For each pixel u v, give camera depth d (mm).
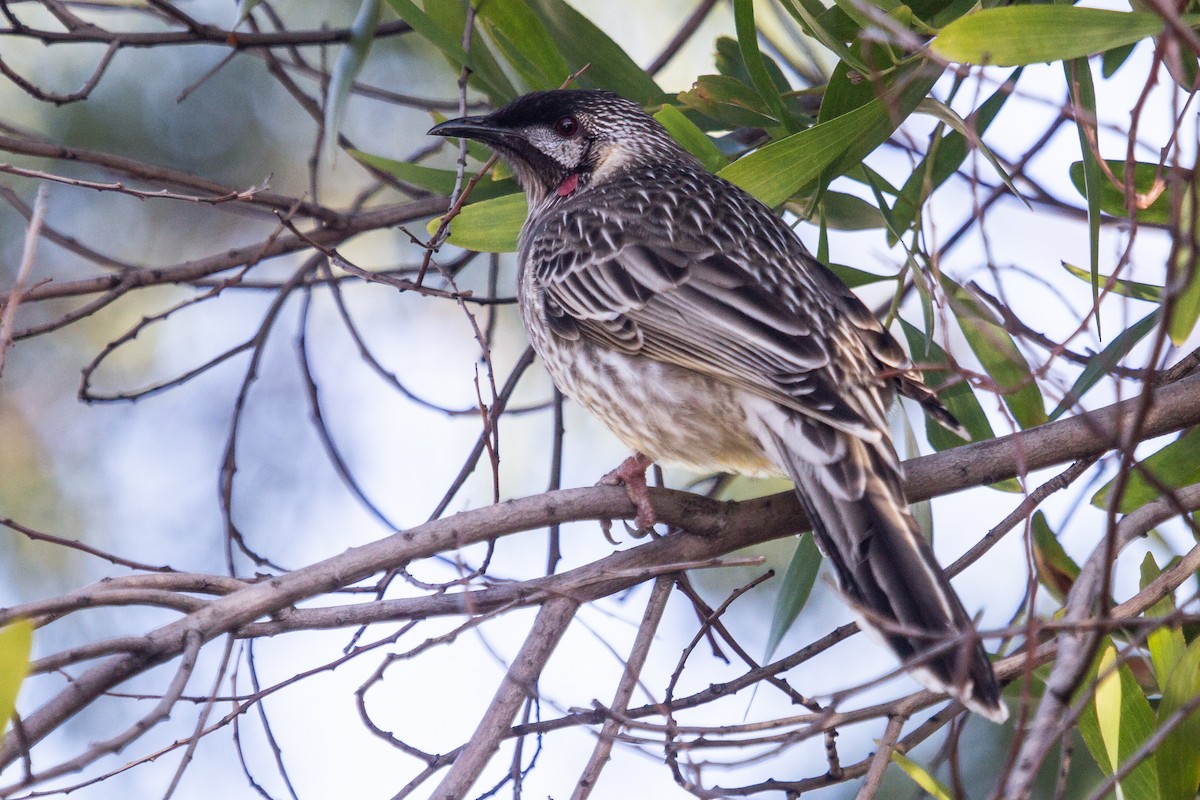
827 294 8539
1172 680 7289
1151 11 7117
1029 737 5832
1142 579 8195
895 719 7336
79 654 5957
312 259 10258
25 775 5531
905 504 7367
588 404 8969
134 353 13289
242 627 6453
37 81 12578
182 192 12930
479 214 9367
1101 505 8570
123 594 6387
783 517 7930
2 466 12633
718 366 8266
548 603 7242
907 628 6617
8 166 7996
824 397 7773
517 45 9797
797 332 8125
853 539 7277
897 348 8438
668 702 7441
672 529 8109
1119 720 6898
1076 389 8164
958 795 6301
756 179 8398
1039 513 8984
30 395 12977
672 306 8562
